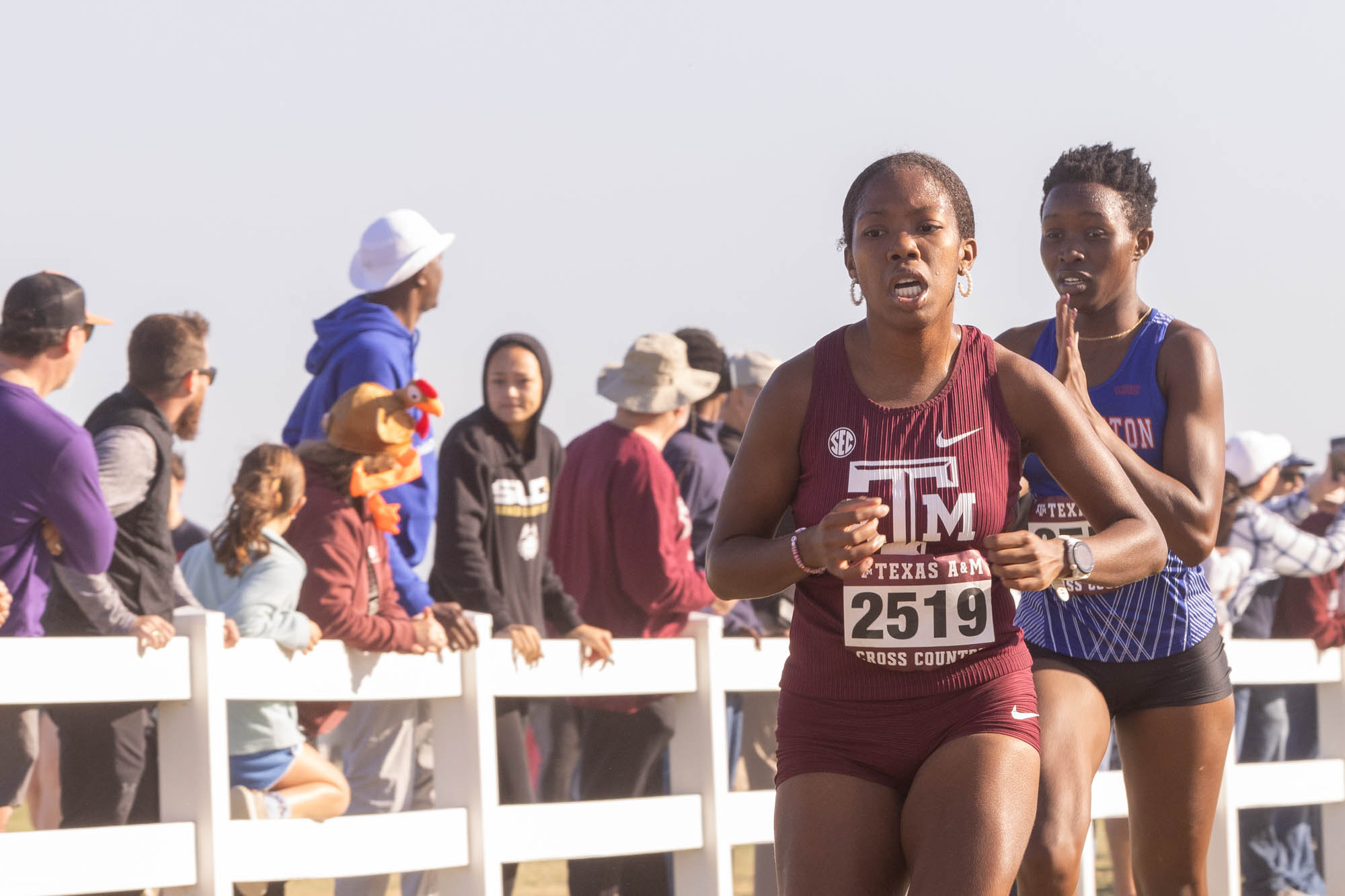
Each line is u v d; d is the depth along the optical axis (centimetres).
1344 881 2334
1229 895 2130
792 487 899
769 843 1838
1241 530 2372
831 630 873
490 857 1551
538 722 1883
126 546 1376
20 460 1291
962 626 848
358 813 1645
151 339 1440
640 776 1805
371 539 1545
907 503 853
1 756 1327
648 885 1836
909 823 838
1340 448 2872
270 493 1438
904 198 854
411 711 1661
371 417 1516
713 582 884
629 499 1762
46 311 1341
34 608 1314
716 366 2102
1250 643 2228
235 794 1413
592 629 1680
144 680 1305
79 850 1259
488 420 1683
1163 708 1173
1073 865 1062
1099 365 1205
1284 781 2223
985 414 869
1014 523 889
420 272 1748
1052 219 1206
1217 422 1170
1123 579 870
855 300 902
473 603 1625
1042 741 1111
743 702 2070
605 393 1894
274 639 1415
